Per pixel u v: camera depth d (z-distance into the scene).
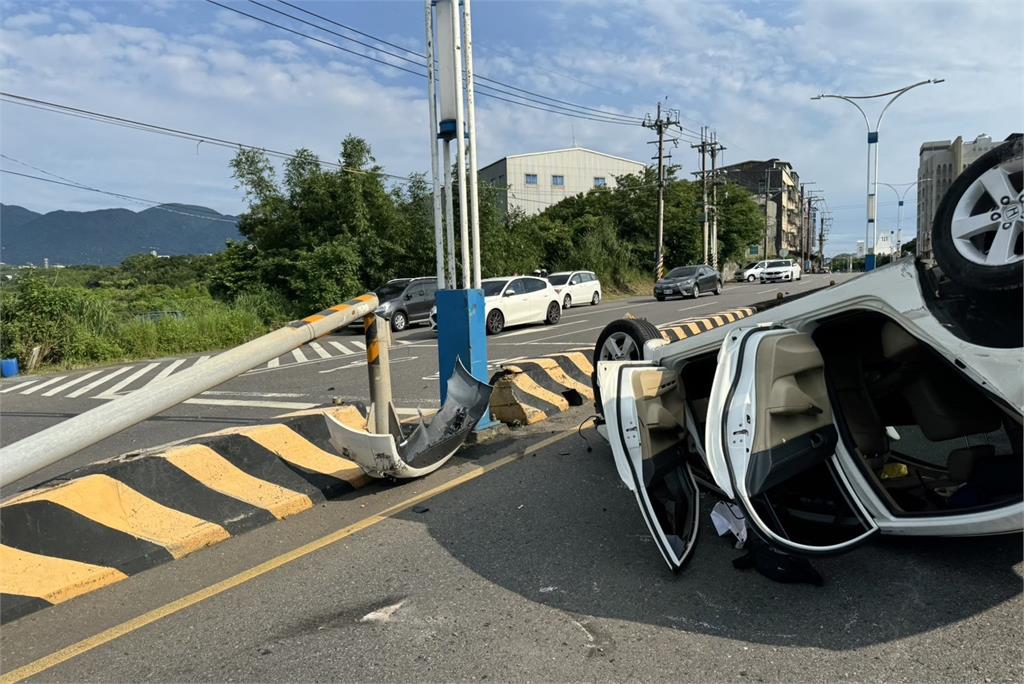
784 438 3.09
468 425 5.56
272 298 25.81
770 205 100.62
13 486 6.07
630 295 42.16
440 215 5.92
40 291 17.52
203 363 3.41
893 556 3.46
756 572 3.41
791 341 3.22
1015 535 3.56
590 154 63.12
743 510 2.99
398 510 4.61
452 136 5.79
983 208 2.87
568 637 2.92
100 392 11.99
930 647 2.69
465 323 5.82
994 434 3.66
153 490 4.22
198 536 4.10
